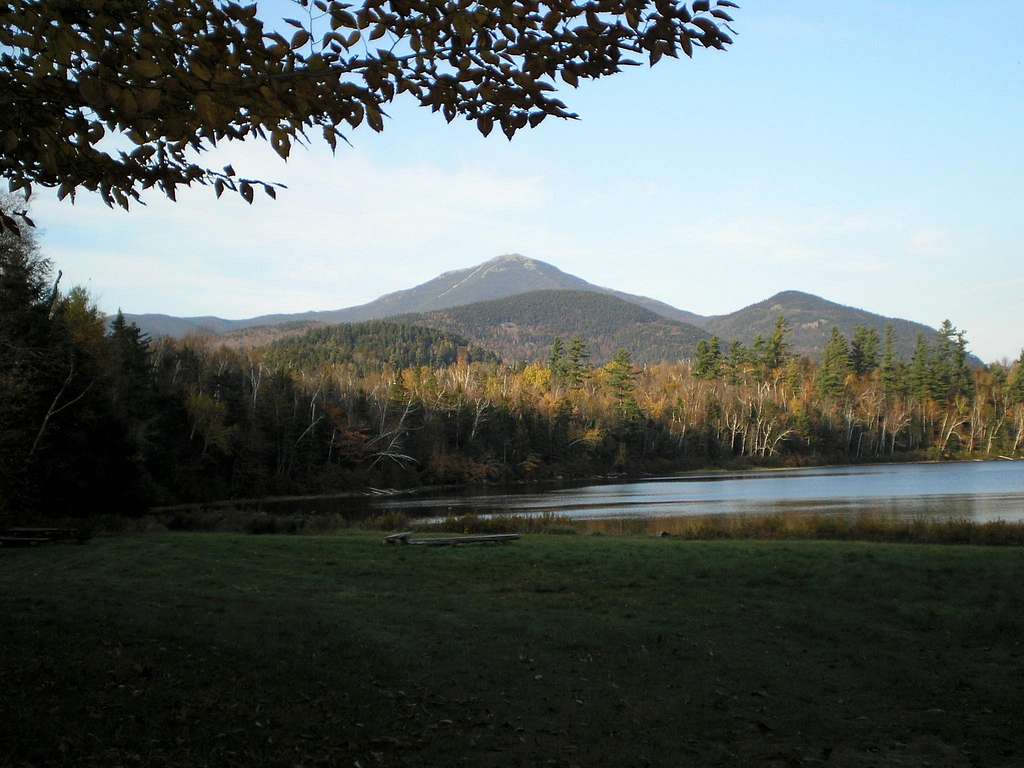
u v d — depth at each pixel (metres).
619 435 113.81
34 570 16.98
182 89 4.65
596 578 16.84
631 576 17.03
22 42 4.51
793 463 118.62
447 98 5.24
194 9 4.68
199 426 64.06
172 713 7.39
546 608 13.89
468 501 62.62
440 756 7.10
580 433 109.25
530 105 5.29
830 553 19.58
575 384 143.75
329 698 8.37
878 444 131.12
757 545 21.72
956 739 8.23
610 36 5.05
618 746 7.64
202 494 62.25
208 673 8.80
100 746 6.42
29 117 4.82
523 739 7.69
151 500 51.69
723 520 33.16
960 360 153.12
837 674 10.47
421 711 8.33
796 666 10.74
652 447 117.06
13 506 32.53
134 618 11.12
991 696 9.59
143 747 6.53
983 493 56.62
